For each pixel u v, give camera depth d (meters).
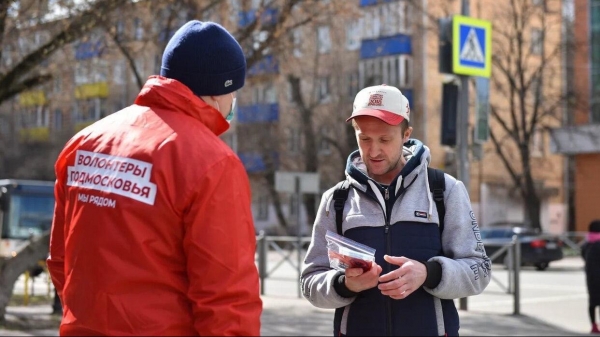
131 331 2.50
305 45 28.27
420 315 3.41
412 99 35.69
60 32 11.58
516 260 12.71
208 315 2.49
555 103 31.84
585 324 11.48
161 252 2.55
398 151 3.56
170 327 2.51
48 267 2.92
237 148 37.47
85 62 15.30
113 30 13.74
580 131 34.09
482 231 24.94
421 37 34.97
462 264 3.39
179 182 2.56
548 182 40.47
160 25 14.61
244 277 2.57
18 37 12.67
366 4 30.38
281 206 40.62
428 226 3.48
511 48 31.00
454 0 29.72
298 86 33.97
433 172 3.58
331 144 35.62
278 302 14.40
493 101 36.03
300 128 35.81
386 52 34.56
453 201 3.52
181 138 2.62
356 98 3.62
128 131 2.71
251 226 2.67
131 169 2.61
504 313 12.72
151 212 2.54
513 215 39.00
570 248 30.72
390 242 3.46
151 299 2.53
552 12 30.70
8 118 40.19
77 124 39.81
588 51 33.88
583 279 20.23
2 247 21.03
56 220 2.90
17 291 17.78
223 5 14.86
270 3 14.45
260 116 37.06
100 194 2.62
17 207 21.38
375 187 3.51
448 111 11.48
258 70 17.05
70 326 2.61
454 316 3.53
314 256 3.71
